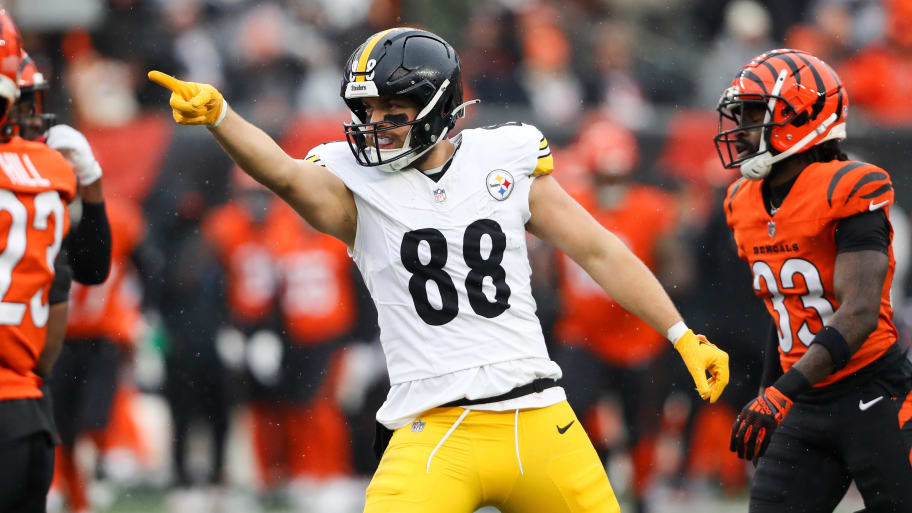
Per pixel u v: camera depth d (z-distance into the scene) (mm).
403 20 41188
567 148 33938
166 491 31953
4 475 13445
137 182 32438
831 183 15859
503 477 13836
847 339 15398
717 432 31797
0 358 13398
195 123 12609
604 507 14227
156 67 37969
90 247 15781
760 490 16609
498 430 13773
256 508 30344
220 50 38031
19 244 13336
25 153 13617
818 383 16297
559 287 29438
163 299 30812
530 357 14016
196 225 31797
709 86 42156
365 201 13766
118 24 38156
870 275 15516
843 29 43875
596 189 30141
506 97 39438
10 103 13516
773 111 16094
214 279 30891
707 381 14453
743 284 31688
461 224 13828
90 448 31344
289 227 31000
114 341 28312
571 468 14039
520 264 14141
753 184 16812
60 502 29484
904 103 43125
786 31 43969
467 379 13680
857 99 42938
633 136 34062
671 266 30484
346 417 31406
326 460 31344
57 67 37562
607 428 30828
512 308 13977
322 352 30938
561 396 14305
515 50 40750
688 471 31266
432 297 13750
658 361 29141
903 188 34375
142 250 30781
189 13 38656
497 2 41938
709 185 33750
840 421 16219
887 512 16203
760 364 31656
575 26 42500
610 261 14391
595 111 38219
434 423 13789
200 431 32281
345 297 31156
